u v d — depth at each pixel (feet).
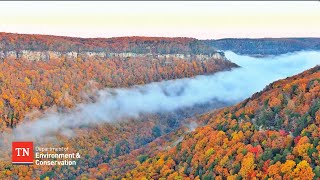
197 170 190.90
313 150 152.05
